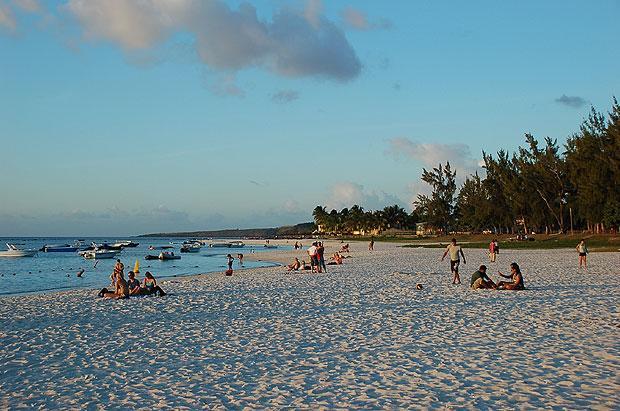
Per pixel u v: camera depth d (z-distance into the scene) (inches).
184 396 345.4
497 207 4156.0
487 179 4173.2
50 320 689.0
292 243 7352.4
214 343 514.9
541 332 514.9
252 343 509.7
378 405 315.0
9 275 1892.2
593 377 357.7
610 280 1005.2
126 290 917.8
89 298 945.5
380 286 1012.5
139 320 669.3
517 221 4015.8
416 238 5447.8
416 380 365.4
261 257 3011.8
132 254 3941.9
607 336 486.3
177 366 427.8
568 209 3671.3
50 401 342.6
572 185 3437.5
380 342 495.5
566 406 301.1
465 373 378.3
